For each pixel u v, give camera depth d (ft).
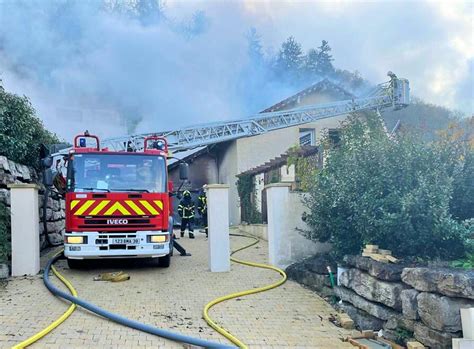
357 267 20.31
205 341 15.84
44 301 21.34
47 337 16.47
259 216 53.67
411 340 16.05
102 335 16.88
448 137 22.24
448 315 14.61
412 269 16.58
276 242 28.66
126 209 26.96
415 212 19.13
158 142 30.89
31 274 26.86
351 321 19.01
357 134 25.02
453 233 18.37
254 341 17.02
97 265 30.63
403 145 21.15
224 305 21.48
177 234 54.85
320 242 27.27
